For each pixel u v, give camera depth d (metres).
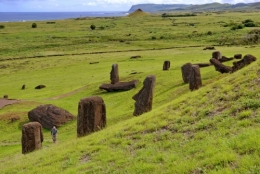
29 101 44.06
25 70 74.75
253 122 12.63
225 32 114.62
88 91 47.47
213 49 80.44
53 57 88.69
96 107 21.42
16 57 90.12
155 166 11.34
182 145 12.94
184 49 87.00
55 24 195.62
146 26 167.38
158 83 39.69
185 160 10.98
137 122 18.14
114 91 43.97
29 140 22.45
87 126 21.36
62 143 22.30
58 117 33.16
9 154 24.75
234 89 17.33
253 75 17.91
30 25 186.38
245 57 28.58
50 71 71.25
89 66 71.38
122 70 59.41
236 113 14.24
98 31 147.62
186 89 32.19
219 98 16.91
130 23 191.50
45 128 32.75
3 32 145.00
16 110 39.09
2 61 85.44
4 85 61.03
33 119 34.19
